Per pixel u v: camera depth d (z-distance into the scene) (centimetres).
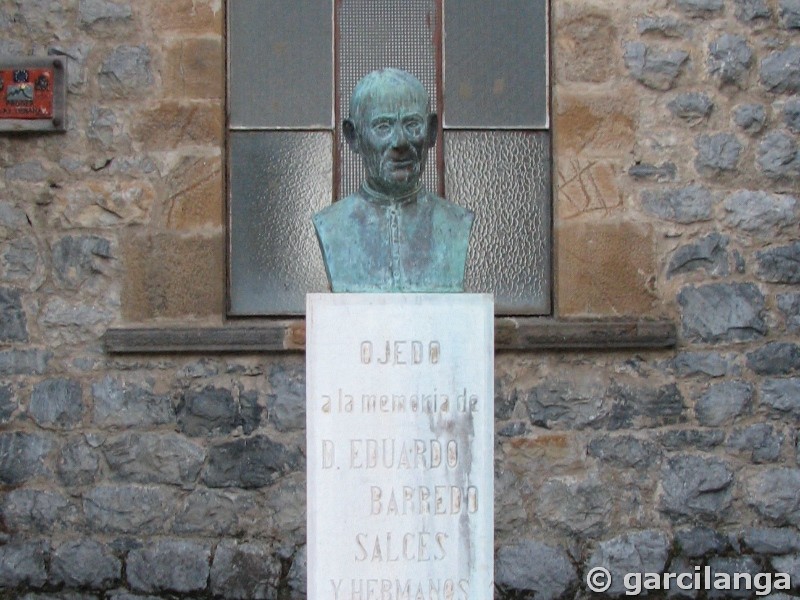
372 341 392
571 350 571
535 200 600
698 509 566
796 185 584
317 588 390
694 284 578
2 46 575
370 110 403
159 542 558
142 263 571
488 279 596
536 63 603
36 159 573
